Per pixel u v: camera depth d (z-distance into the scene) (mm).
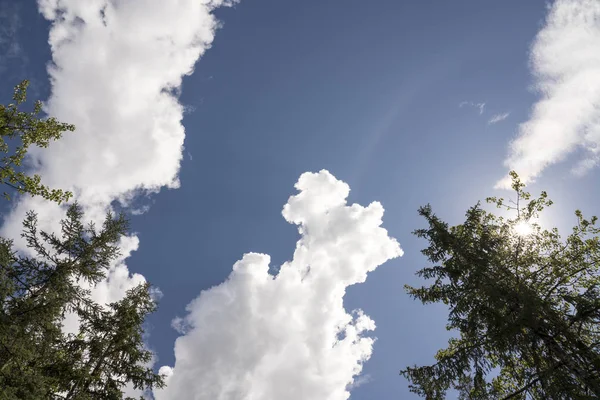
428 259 12078
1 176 11086
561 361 8398
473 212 12242
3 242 9758
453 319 10297
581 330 8992
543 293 10484
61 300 10156
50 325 10109
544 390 8297
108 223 11992
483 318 9945
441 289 11523
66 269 10469
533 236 12344
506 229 12531
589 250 11578
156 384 12539
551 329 8773
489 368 9500
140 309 14219
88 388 11352
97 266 11312
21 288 9836
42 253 10734
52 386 10359
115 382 12102
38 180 11469
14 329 8688
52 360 10922
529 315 8430
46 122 12406
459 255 11227
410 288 12172
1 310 8711
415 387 9922
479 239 11633
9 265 9484
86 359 11914
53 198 11641
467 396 9602
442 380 9797
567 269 11391
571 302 8828
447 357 9930
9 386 8094
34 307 9352
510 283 10156
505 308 9664
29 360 9805
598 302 8289
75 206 11828
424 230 12109
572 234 11945
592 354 8062
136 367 12508
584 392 7664
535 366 9281
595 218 11602
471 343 10758
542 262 11898
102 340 12203
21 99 12078
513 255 11648
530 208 12281
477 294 10156
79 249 11281
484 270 10453
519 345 9211
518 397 9547
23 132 12109
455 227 12422
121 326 12711
